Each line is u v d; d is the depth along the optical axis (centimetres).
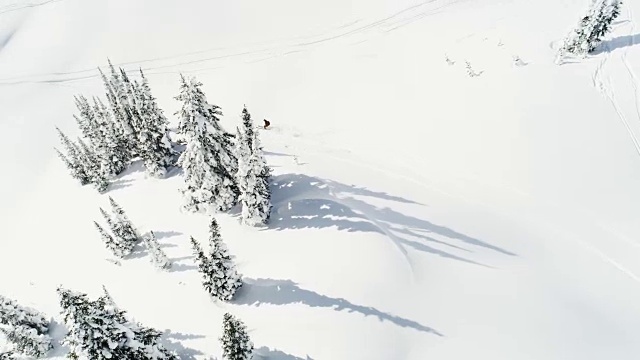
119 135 3938
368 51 5022
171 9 6419
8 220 4125
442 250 2802
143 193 3738
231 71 5266
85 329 1853
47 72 5869
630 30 4275
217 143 2873
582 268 2745
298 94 4647
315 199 3117
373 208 3103
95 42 6181
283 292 2586
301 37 5497
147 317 2761
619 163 3262
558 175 3272
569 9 4781
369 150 3803
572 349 2277
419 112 4034
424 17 5294
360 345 2281
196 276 2912
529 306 2469
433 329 2358
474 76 4178
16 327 2759
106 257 3344
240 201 3275
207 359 2416
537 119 3603
